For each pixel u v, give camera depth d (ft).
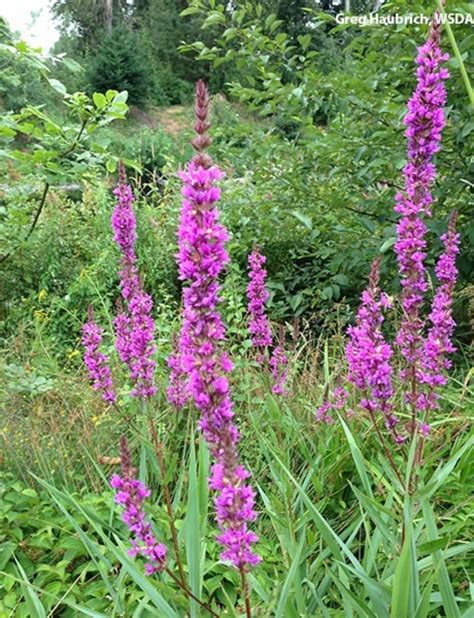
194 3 15.92
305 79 15.53
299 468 11.09
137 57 95.35
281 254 20.45
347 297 18.94
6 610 8.10
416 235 7.49
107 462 11.03
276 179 18.17
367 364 7.34
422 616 5.85
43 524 9.51
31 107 15.07
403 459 9.07
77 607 6.95
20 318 19.02
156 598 6.23
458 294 14.84
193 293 5.11
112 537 9.53
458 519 8.93
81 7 123.65
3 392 12.55
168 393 10.52
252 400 11.88
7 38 15.69
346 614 6.51
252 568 7.64
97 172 23.15
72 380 14.10
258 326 10.36
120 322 9.16
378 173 15.46
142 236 21.22
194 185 5.02
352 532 8.60
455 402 11.44
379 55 14.30
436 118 7.00
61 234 21.30
